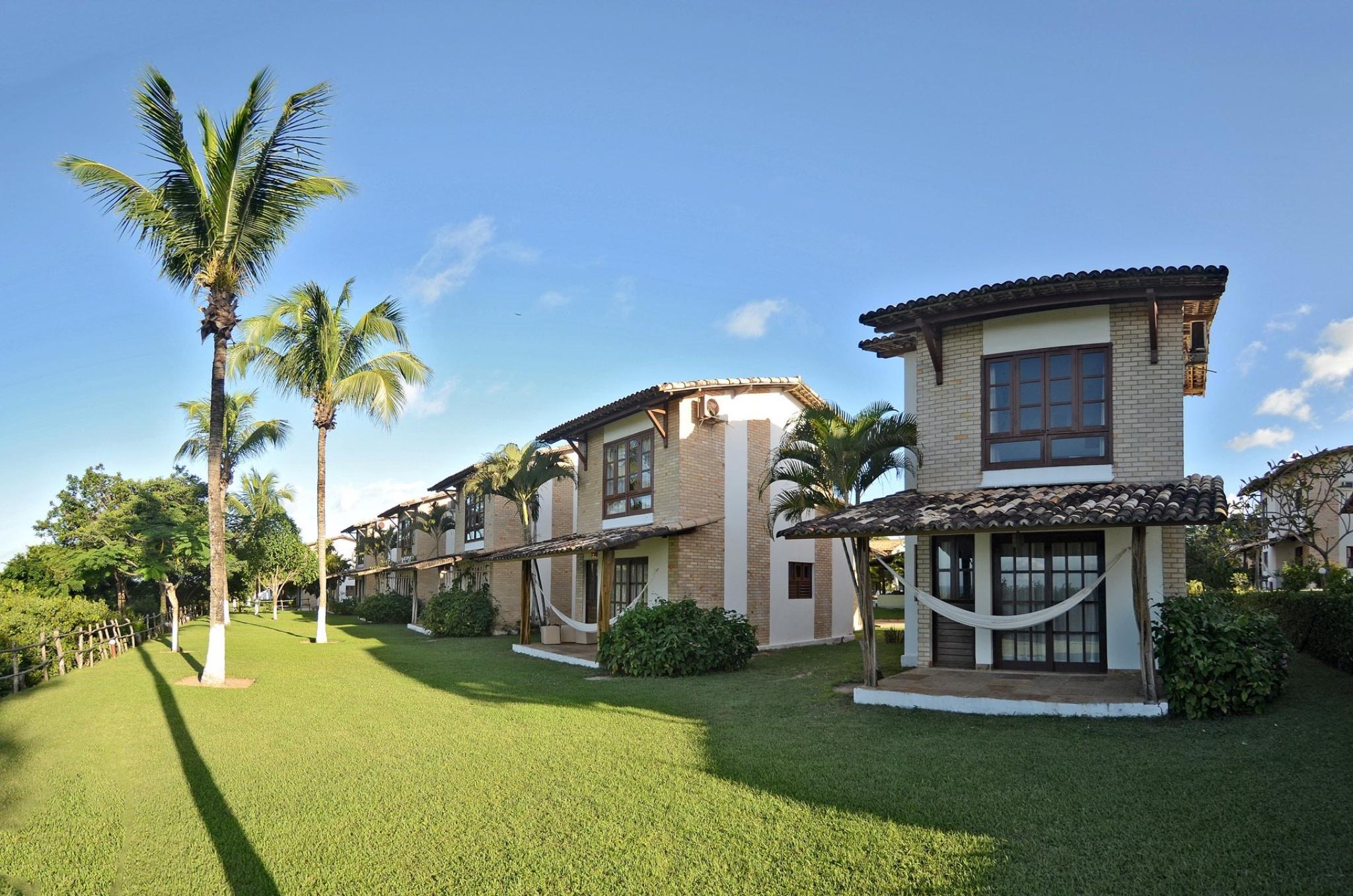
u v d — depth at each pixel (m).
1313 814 6.16
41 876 5.91
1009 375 13.05
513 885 5.59
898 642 22.78
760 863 5.83
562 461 27.58
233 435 31.91
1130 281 11.59
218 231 14.81
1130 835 6.04
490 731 10.52
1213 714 9.52
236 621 40.00
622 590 21.86
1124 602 12.01
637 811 7.04
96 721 11.56
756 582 20.89
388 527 50.25
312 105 14.79
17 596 19.86
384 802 7.48
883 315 13.32
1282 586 22.69
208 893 5.59
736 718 11.08
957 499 12.32
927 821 6.52
